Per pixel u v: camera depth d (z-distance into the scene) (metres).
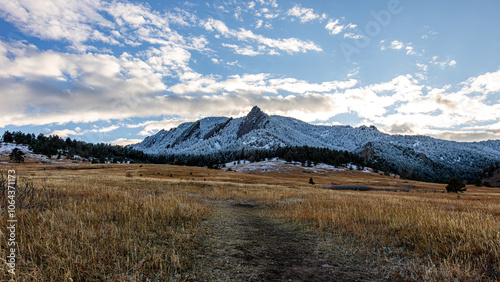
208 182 42.91
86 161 155.12
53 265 4.74
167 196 17.31
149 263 5.36
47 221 7.16
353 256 6.96
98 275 4.70
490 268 5.69
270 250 7.37
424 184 112.12
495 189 97.75
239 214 14.71
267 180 82.44
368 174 165.12
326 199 23.78
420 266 6.05
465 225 8.73
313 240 8.70
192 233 8.36
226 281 4.99
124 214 9.11
